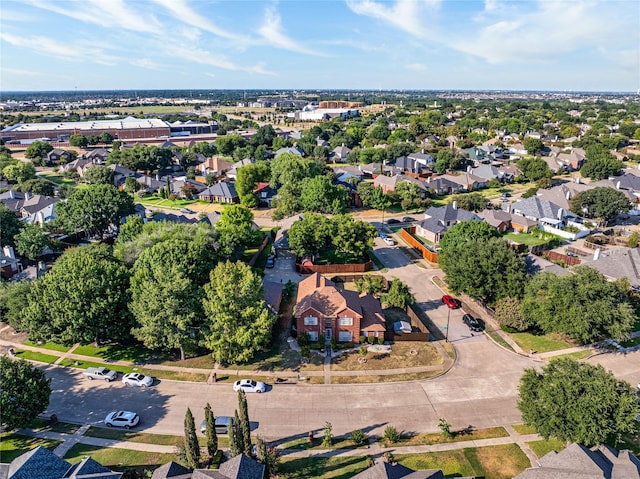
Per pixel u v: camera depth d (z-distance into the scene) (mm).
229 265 54750
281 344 57906
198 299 53281
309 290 60406
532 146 185125
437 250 87375
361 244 79312
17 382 41625
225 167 169875
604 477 31922
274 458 37281
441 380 50594
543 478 33312
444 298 68750
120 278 56656
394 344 57656
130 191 138375
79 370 53000
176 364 54000
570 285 55375
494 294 64375
